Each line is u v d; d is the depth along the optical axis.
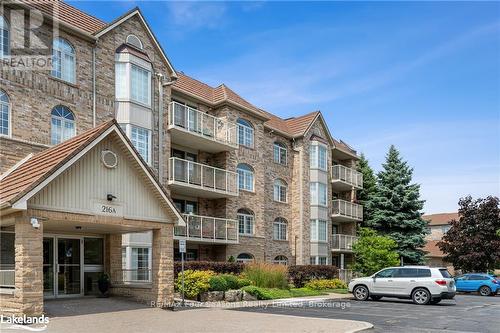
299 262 35.31
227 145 28.59
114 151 15.33
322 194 37.88
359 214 42.47
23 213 12.70
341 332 12.03
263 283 24.33
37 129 18.70
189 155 29.17
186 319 13.94
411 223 42.56
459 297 28.47
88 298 17.62
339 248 38.94
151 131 23.36
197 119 26.86
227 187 28.61
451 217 67.06
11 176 14.79
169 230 17.05
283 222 35.25
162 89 24.59
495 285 30.67
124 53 22.42
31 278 12.65
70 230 17.66
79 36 20.80
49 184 13.39
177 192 27.28
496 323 14.74
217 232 27.58
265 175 33.75
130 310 15.43
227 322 13.51
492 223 40.94
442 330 13.12
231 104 29.77
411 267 22.53
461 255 40.97
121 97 22.19
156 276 16.72
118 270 18.91
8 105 17.94
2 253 16.00
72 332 11.20
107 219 14.90
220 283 20.55
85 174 14.39
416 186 43.84
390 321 15.04
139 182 16.14
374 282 23.05
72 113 20.20
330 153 40.09
